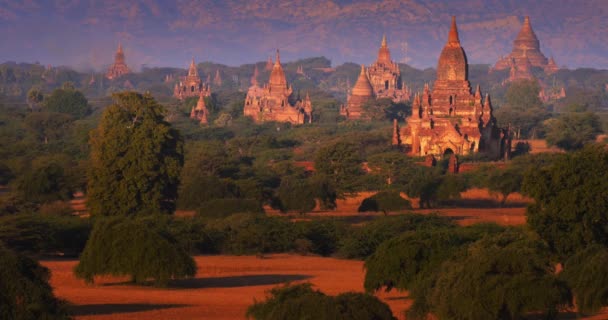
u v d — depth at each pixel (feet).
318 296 463.42
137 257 644.69
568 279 520.83
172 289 651.25
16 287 479.41
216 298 611.47
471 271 485.56
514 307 472.03
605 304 500.74
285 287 489.67
